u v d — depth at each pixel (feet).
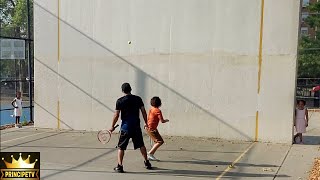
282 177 31.89
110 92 54.44
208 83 49.47
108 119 54.80
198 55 49.73
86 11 55.06
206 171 33.83
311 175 32.17
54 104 57.77
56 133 54.13
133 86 53.01
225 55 48.57
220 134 49.26
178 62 50.67
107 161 37.78
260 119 47.44
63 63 56.85
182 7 50.14
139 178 31.53
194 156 39.83
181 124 50.88
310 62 110.11
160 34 51.34
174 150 42.68
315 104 106.83
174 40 50.70
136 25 52.47
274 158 38.91
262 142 47.29
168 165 36.06
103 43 54.44
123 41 53.31
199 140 48.52
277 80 46.50
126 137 33.42
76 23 55.72
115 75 54.03
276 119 46.75
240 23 47.75
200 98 49.93
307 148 43.96
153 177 31.83
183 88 50.60
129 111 33.71
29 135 52.70
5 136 52.08
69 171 33.88
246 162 37.22
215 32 48.88
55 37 57.00
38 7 57.57
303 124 47.39
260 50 47.01
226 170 34.19
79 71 55.98
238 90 48.21
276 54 46.34
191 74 50.19
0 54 67.05
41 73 58.18
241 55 47.85
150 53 51.93
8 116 80.53
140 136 34.12
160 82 51.62
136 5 52.31
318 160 37.63
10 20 123.95
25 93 96.07
